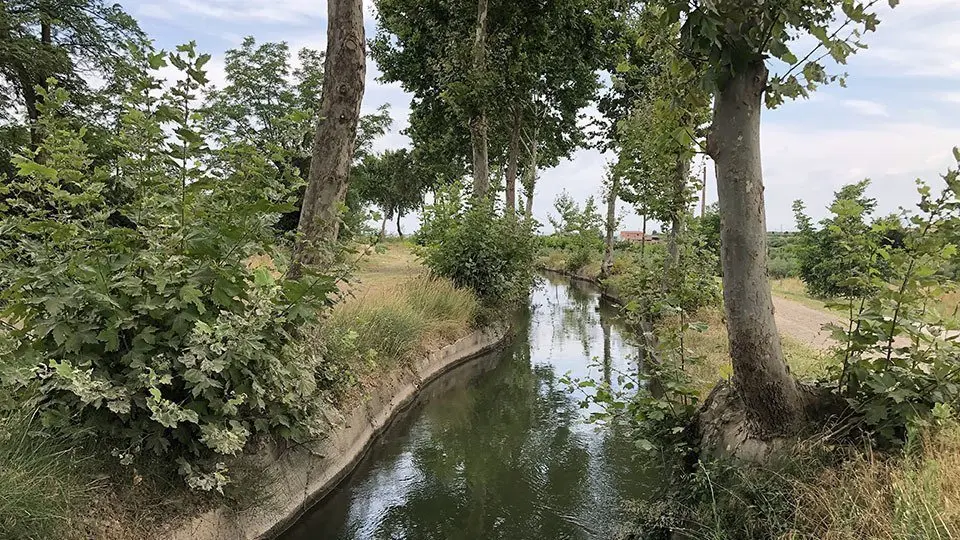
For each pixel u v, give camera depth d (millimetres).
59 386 3244
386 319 8938
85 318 3564
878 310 3691
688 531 3742
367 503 5617
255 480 4465
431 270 14039
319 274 4676
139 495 3625
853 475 3219
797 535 3049
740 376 3799
